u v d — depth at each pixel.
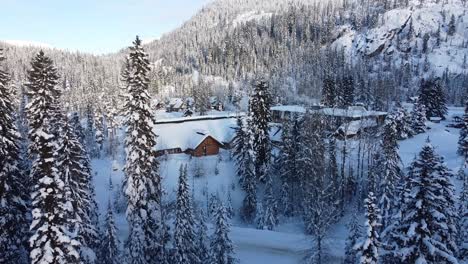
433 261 20.64
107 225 35.78
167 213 42.38
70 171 31.12
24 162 36.16
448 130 94.00
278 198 60.03
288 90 156.50
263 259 45.66
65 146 30.97
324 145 58.38
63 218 22.41
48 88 32.22
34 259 21.61
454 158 71.19
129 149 34.78
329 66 172.62
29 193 32.88
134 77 34.44
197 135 78.75
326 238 40.97
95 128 105.81
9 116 31.45
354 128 74.56
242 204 60.66
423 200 20.89
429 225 21.05
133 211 34.19
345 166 65.56
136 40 34.44
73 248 22.62
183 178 35.34
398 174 47.78
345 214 56.16
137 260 33.31
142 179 34.44
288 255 46.03
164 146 77.19
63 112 34.56
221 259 34.84
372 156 60.66
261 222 55.62
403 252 20.88
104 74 191.75
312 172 54.59
